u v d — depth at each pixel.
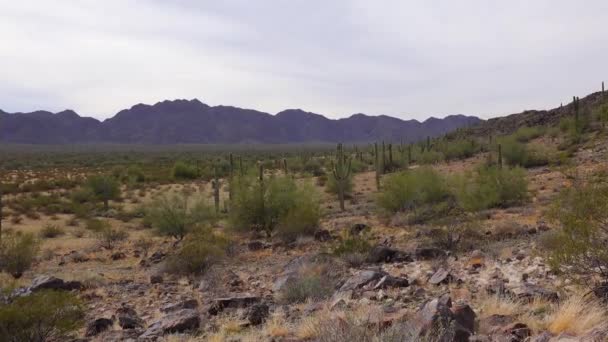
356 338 5.25
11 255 16.86
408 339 5.06
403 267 12.91
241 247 19.69
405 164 61.41
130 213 38.06
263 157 117.00
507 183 25.70
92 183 47.16
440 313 5.59
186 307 10.40
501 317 6.55
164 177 69.44
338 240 19.05
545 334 5.52
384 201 25.89
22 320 7.88
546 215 8.30
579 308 6.20
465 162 59.06
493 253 12.99
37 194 50.31
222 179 67.38
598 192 7.66
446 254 13.86
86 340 8.38
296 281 10.94
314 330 6.57
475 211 22.89
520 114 91.25
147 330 8.53
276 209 23.66
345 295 9.49
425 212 23.31
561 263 7.70
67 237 29.02
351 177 42.47
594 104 72.81
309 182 26.19
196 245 15.88
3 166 99.56
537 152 47.94
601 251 7.24
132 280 15.24
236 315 8.89
